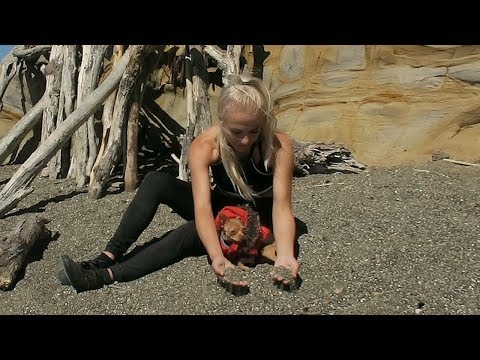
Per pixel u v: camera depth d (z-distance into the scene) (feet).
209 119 17.38
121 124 16.84
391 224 12.96
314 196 14.82
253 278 11.03
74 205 16.01
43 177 18.93
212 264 10.93
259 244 11.37
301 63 20.07
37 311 11.31
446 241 12.25
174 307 10.84
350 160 17.16
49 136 17.17
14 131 18.92
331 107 19.42
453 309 10.29
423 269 11.30
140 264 11.78
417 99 18.70
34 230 13.28
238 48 18.79
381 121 18.81
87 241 13.78
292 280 10.72
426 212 13.56
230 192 11.78
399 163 18.03
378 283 10.95
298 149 16.93
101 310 11.07
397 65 19.02
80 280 11.41
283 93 20.16
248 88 10.75
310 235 12.53
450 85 18.49
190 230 11.90
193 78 17.63
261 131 11.13
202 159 11.42
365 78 19.29
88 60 18.48
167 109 20.61
